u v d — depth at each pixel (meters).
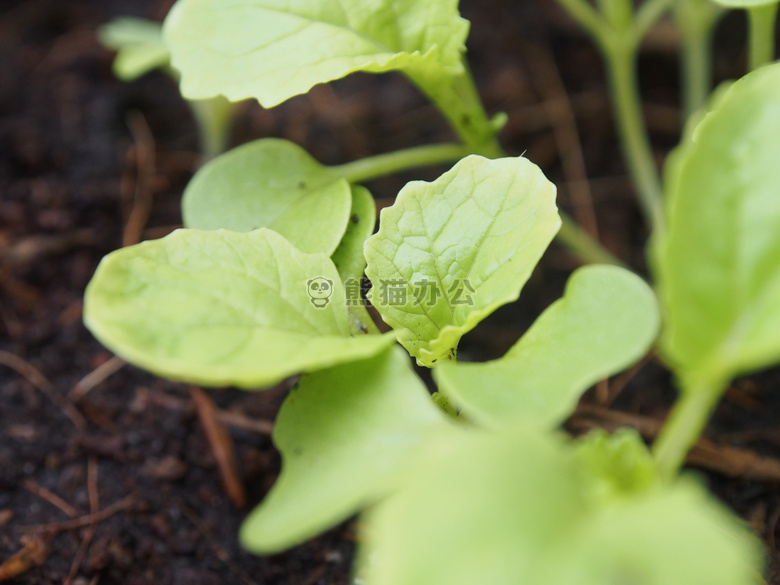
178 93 0.26
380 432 0.13
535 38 0.28
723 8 0.20
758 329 0.12
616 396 0.19
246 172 0.17
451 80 0.17
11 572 0.17
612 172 0.24
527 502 0.11
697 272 0.13
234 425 0.19
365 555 0.16
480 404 0.13
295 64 0.16
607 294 0.14
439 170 0.24
